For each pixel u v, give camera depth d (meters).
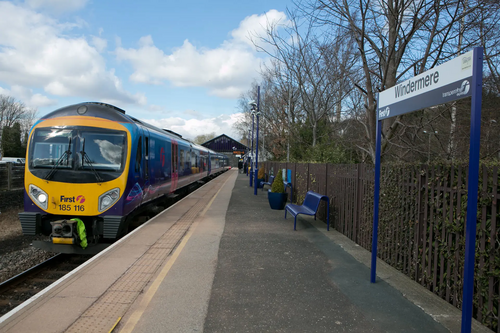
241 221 8.96
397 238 5.00
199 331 3.19
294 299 3.93
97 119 7.57
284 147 24.67
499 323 3.05
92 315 3.46
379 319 3.44
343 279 4.59
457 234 3.63
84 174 7.12
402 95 3.74
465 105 7.04
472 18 6.41
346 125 13.98
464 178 3.55
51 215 7.13
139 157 8.00
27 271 6.44
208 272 4.86
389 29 7.10
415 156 7.95
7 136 53.66
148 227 8.04
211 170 31.00
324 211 8.90
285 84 18.75
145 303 3.78
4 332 3.09
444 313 3.55
